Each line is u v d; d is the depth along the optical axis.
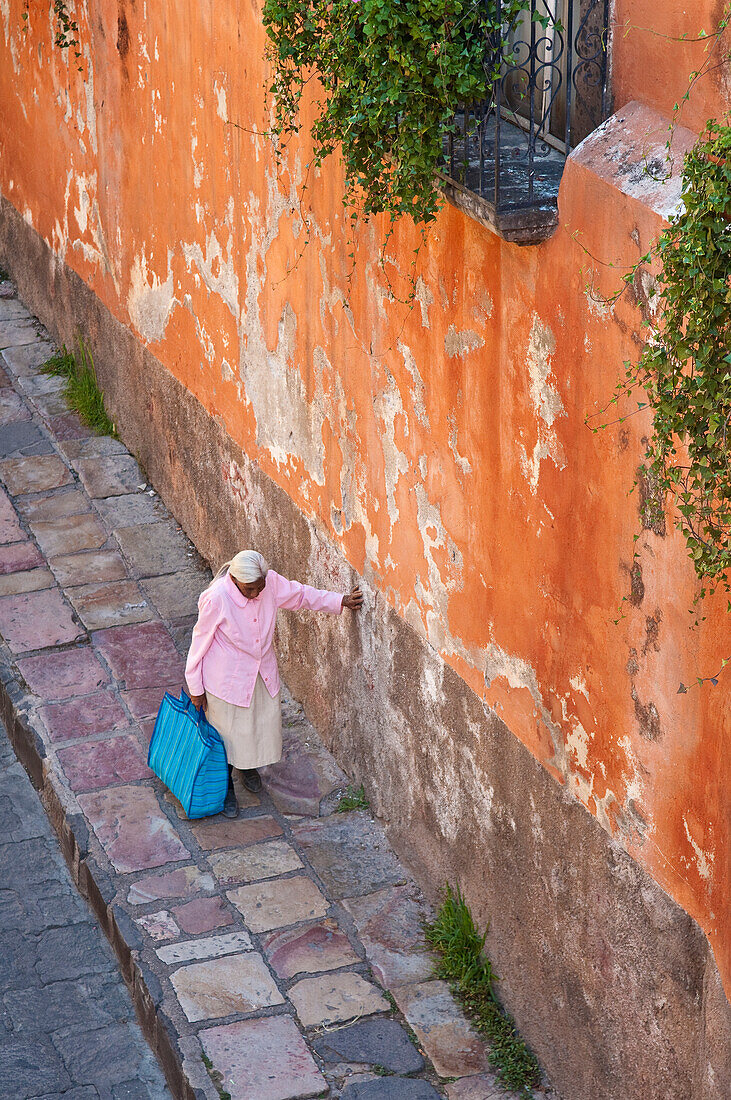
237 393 8.84
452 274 5.68
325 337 7.26
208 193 8.71
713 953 4.58
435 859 6.95
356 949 6.78
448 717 6.52
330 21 5.10
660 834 4.82
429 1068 6.07
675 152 4.25
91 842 7.53
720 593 4.20
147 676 8.92
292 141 7.24
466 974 6.45
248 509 9.01
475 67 4.68
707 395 3.60
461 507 6.00
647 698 4.75
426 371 6.11
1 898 7.50
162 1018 6.33
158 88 9.27
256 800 7.89
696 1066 4.80
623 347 4.50
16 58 12.78
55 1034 6.66
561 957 5.77
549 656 5.43
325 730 8.25
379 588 7.13
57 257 12.59
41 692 8.76
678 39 4.16
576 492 4.98
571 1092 5.84
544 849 5.76
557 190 4.86
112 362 11.52
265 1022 6.31
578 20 4.77
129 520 10.60
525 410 5.25
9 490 10.99
